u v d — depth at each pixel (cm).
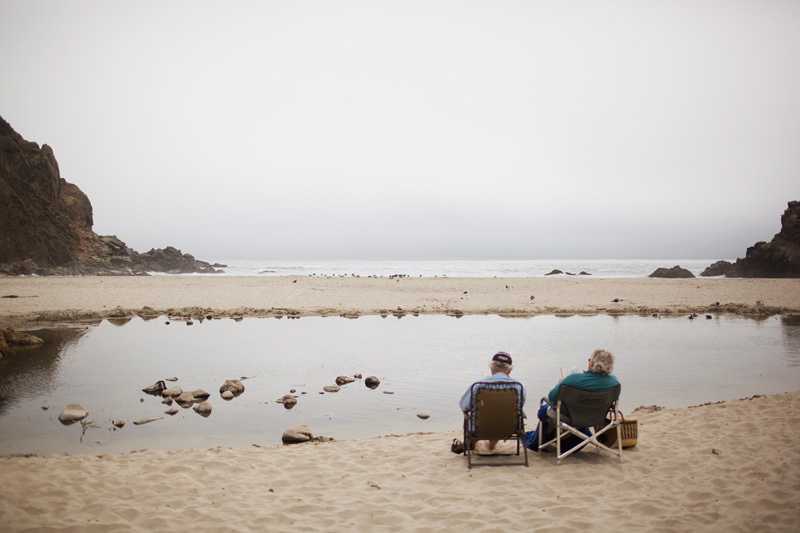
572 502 449
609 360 540
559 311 2369
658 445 602
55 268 6025
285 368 1172
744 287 3794
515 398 538
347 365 1205
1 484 491
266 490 486
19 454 627
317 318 2086
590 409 549
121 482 503
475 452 593
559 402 552
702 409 768
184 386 1005
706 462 539
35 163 6725
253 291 3169
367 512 434
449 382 1051
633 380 1061
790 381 1051
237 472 536
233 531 399
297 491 484
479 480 505
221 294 2955
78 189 7669
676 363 1234
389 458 580
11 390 949
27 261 5803
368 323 1945
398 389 995
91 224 7738
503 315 2253
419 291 3284
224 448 629
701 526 398
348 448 623
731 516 414
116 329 1745
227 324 1894
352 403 897
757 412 730
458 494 471
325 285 3750
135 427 754
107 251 7144
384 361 1251
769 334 1719
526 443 587
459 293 3169
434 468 544
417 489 486
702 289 3591
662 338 1619
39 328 1758
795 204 6712
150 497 466
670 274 6191
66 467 546
